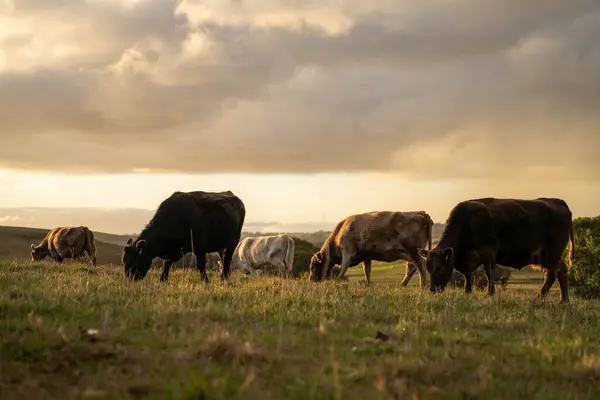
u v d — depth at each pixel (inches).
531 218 671.1
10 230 3068.4
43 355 263.6
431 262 643.5
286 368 261.7
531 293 796.6
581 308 553.6
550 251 685.9
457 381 259.4
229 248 744.3
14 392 225.0
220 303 419.8
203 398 219.1
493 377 267.6
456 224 667.4
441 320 394.9
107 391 222.8
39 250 1355.8
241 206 761.0
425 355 299.0
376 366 269.0
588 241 1417.3
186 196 712.4
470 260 670.5
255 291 520.1
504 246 669.9
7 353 264.8
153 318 345.7
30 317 319.9
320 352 294.4
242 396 221.8
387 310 441.4
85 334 294.0
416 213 812.0
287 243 1200.8
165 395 218.2
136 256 674.2
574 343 335.3
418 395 233.3
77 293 422.9
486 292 681.6
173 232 687.7
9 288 435.8
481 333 370.6
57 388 233.6
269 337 317.7
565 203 703.7
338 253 844.6
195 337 306.2
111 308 371.2
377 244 815.7
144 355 269.4
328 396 225.6
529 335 364.2
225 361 267.6
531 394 248.1
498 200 686.5
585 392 256.5
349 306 443.5
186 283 572.7
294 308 423.2
